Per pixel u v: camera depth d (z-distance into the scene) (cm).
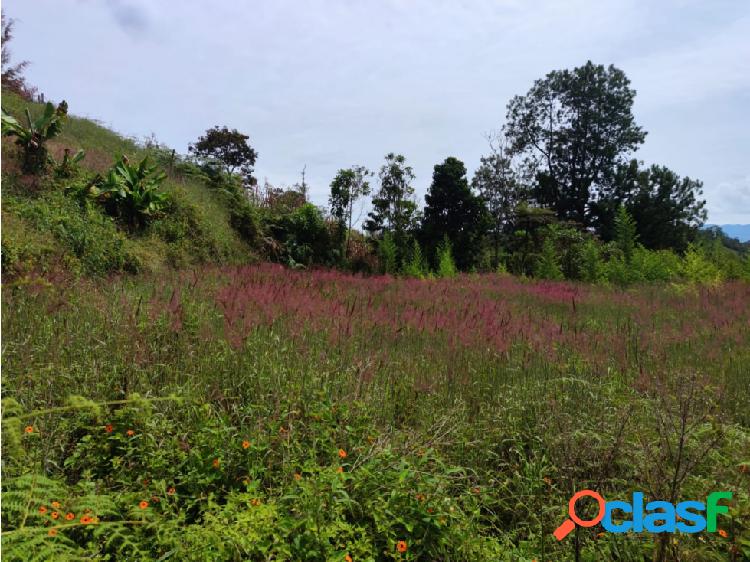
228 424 339
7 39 1440
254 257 1482
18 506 203
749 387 474
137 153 1625
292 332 492
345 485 283
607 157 3412
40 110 1364
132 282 734
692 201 3219
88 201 978
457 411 391
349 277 1269
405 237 2127
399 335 584
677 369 471
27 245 709
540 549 277
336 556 230
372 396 398
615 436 313
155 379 383
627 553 260
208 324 487
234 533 228
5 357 363
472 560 257
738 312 945
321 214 1862
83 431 326
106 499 238
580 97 3416
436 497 277
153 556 232
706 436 304
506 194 2641
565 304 1056
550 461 336
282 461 303
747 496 264
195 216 1266
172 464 298
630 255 2022
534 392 417
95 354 391
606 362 507
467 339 557
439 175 2223
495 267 2464
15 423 199
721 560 241
